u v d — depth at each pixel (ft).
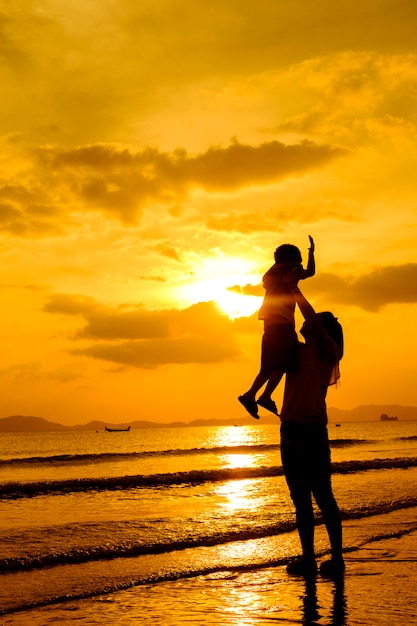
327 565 16.76
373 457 87.51
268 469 59.93
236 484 47.80
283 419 17.21
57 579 15.99
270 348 16.87
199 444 197.98
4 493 42.50
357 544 20.40
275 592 14.62
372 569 16.96
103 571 16.92
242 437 304.50
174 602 13.80
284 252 17.47
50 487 46.16
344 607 13.25
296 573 16.67
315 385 17.06
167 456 109.60
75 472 74.18
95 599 14.12
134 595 14.47
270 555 19.02
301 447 16.90
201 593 14.58
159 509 31.48
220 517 27.22
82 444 229.86
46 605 13.62
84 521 26.71
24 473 73.82
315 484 16.89
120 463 91.20
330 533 16.92
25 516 29.25
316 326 17.03
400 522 25.05
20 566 17.49
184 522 25.64
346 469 58.70
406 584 15.34
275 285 17.10
